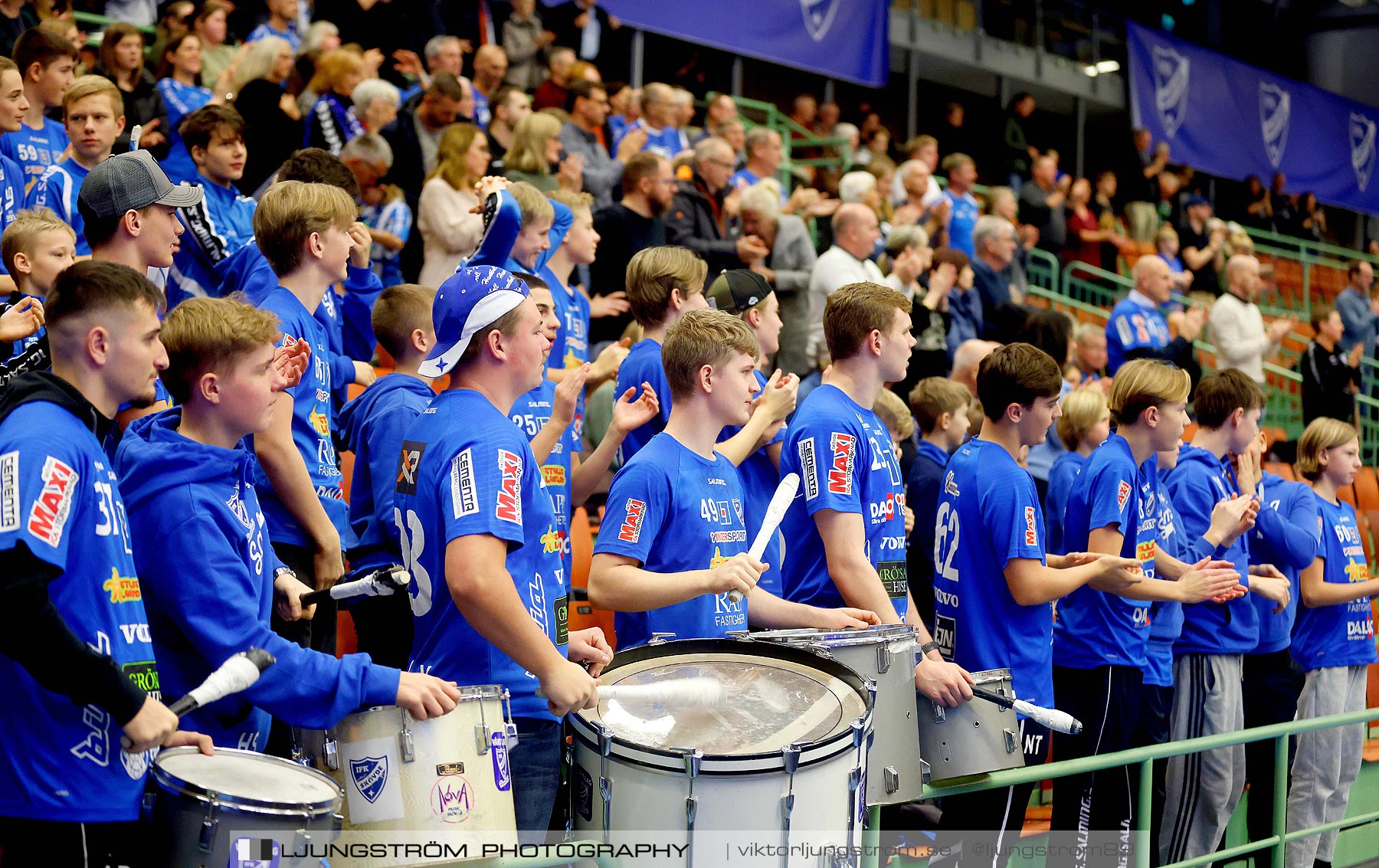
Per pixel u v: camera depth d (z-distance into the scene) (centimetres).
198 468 302
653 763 306
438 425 331
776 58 1373
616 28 1263
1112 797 513
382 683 296
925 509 626
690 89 1462
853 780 322
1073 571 461
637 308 508
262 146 693
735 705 338
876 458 446
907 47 1836
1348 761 695
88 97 563
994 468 469
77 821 273
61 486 268
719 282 513
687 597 373
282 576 348
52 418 275
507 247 491
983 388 482
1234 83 1897
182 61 813
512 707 333
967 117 1661
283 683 292
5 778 271
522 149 779
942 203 1126
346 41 982
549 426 438
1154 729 546
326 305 516
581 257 606
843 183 1058
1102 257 1603
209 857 267
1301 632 679
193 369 308
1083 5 2059
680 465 405
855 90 1984
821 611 420
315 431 420
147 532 298
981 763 404
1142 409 534
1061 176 1653
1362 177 2089
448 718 303
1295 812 664
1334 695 673
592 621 572
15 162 585
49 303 287
